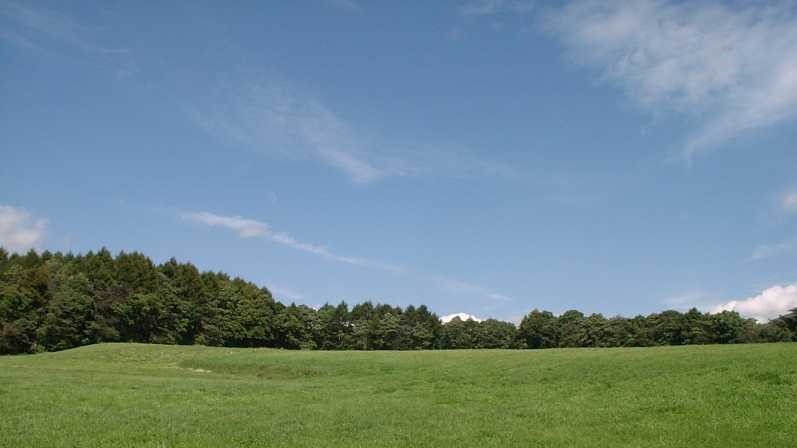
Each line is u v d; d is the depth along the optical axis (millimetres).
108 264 138500
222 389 37281
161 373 52688
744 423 23656
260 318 150500
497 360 52875
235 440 20859
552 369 43406
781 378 30484
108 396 31422
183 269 150375
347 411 28688
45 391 31969
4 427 21938
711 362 37875
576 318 171625
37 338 117000
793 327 127750
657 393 30688
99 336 123375
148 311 132125
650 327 145750
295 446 20172
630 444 21250
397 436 22281
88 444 19484
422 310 178750
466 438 22000
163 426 23094
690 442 21422
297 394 36094
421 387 40312
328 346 167625
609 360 44656
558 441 21672
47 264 136875
